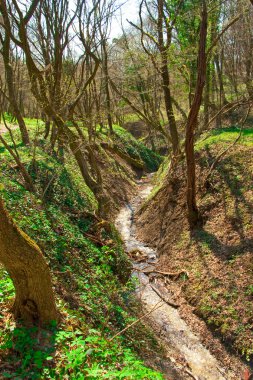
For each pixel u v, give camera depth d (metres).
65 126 11.69
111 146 17.86
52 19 11.20
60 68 11.43
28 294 4.90
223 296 8.18
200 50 8.59
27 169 10.78
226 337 7.42
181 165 13.55
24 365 4.36
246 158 11.28
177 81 16.25
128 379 4.62
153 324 8.15
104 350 5.29
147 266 10.91
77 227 10.06
